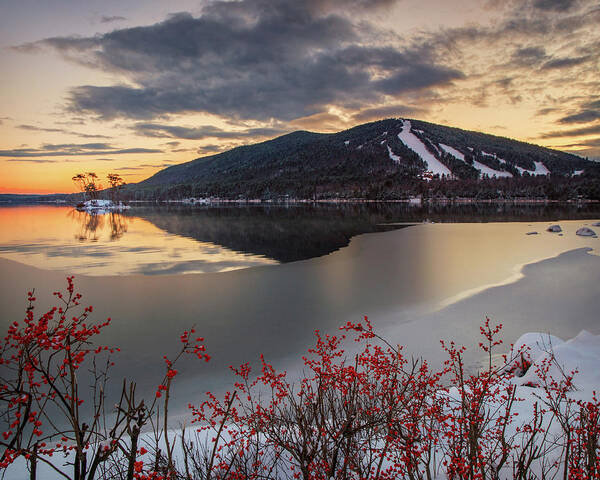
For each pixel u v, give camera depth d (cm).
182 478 295
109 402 804
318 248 3003
